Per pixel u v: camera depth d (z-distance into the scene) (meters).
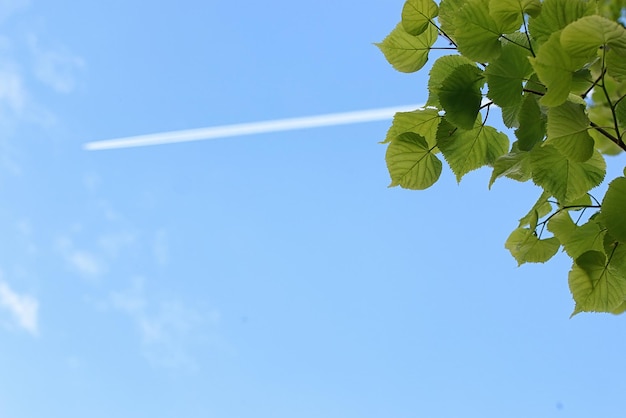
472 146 1.31
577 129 1.16
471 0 1.20
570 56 1.12
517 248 1.36
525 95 1.22
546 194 1.29
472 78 1.25
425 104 1.32
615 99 1.29
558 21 1.18
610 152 1.35
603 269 1.30
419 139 1.33
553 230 1.34
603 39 1.11
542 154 1.26
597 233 1.32
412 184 1.35
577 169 1.26
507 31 1.20
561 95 1.14
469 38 1.21
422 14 1.29
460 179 1.33
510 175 1.30
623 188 1.18
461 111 1.25
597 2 1.20
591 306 1.31
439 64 1.30
